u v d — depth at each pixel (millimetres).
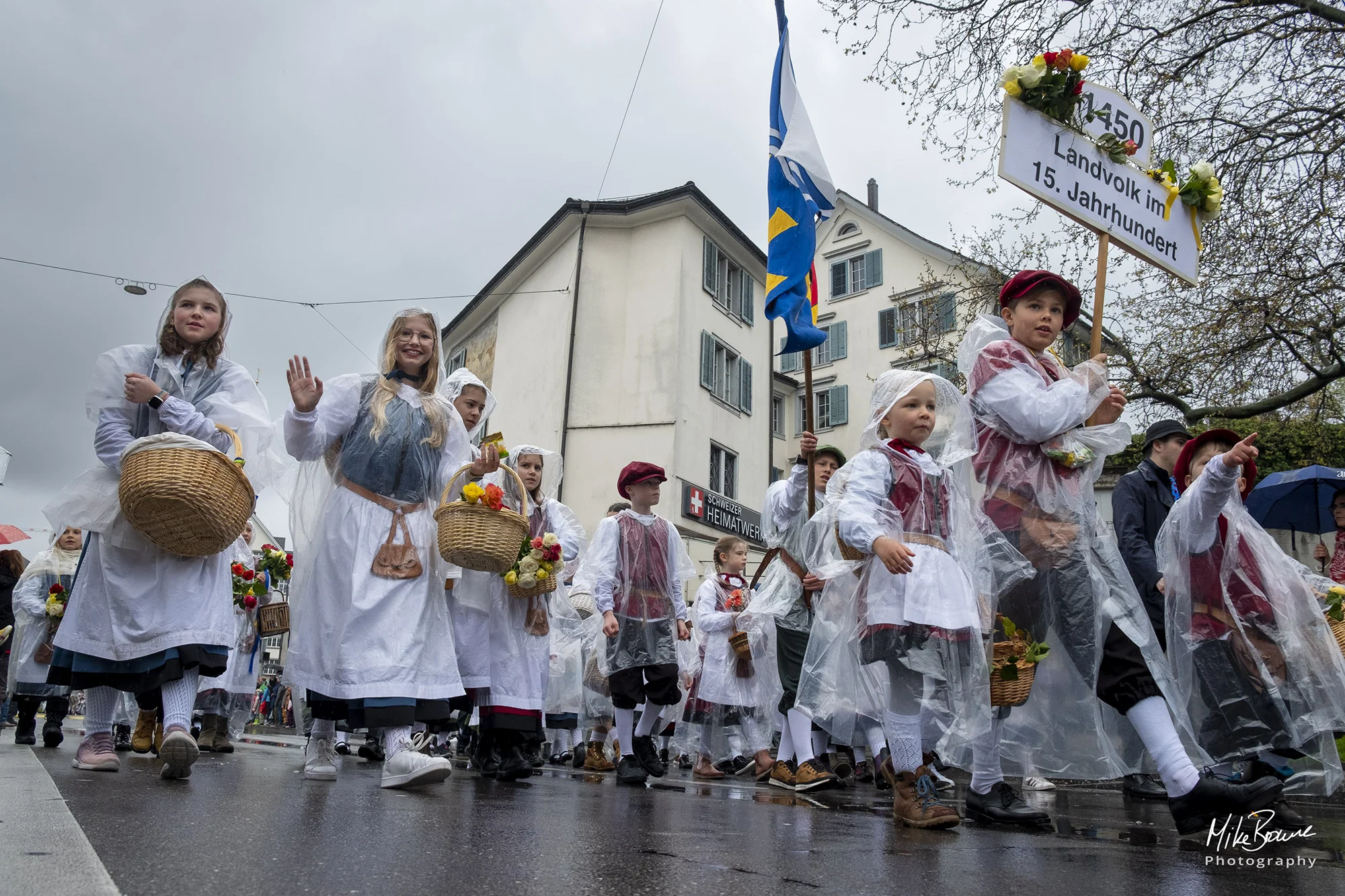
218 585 3977
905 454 3592
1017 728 3643
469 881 1854
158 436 3570
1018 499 3551
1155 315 11234
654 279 21188
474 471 4129
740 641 6992
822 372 27547
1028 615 3525
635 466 6113
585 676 7223
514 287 24328
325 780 4055
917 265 26297
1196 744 3520
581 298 21406
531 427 22109
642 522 6027
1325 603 4547
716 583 7477
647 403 20547
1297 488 7836
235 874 1765
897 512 3471
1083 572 3447
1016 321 3857
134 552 3854
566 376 20953
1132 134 4605
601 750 7195
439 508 4004
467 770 5945
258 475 4156
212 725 6766
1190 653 3834
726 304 23094
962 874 2262
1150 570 4723
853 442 26422
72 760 4750
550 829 2740
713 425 21844
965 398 3660
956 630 3348
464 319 26828
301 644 4008
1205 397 10812
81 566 3998
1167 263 4562
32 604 7031
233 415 4090
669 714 7559
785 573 5961
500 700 5039
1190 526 3748
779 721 7230
